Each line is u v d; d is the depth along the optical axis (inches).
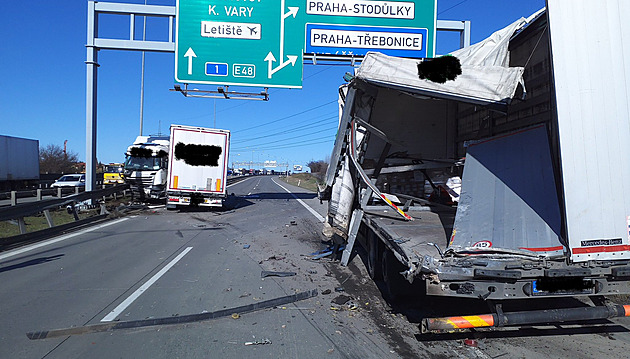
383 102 388.5
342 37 595.2
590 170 169.9
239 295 260.2
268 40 601.0
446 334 198.5
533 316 171.5
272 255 386.9
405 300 249.9
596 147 170.2
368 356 174.9
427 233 244.1
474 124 357.4
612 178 170.4
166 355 175.3
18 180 1389.0
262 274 309.6
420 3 592.4
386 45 594.2
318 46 597.9
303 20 597.6
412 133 394.0
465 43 613.3
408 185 410.0
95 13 665.0
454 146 396.8
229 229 558.6
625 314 173.8
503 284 173.2
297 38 598.9
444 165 384.5
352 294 264.5
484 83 245.1
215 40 601.3
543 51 250.2
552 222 183.8
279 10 599.5
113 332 200.2
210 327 208.1
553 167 195.2
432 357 173.5
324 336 196.9
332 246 418.9
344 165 319.9
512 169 214.8
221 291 268.5
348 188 319.0
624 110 171.0
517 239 188.4
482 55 279.3
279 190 1614.2
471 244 197.3
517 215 197.3
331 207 326.0
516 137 224.5
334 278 303.9
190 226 586.2
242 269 331.0
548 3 170.7
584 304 226.1
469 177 237.3
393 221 295.9
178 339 192.5
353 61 597.9
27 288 271.4
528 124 267.6
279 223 621.9
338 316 224.5
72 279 295.1
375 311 232.2
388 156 390.3
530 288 172.1
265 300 250.2
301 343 188.5
